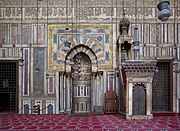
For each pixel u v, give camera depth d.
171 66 13.98
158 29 14.09
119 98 12.83
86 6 14.09
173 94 13.90
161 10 7.34
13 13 13.96
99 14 14.09
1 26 13.91
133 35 14.05
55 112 13.71
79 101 14.52
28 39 13.94
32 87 13.80
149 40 14.06
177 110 13.79
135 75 10.80
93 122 10.12
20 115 12.88
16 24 13.95
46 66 13.87
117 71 13.14
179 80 13.89
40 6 14.02
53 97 13.76
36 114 13.38
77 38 13.99
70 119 11.16
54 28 13.98
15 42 13.91
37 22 13.95
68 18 14.02
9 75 14.12
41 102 13.74
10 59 13.83
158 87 14.30
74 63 14.44
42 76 13.86
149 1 14.15
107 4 14.11
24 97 13.75
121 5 14.12
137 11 14.12
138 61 10.70
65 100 13.96
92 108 14.12
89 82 14.54
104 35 14.04
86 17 14.05
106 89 13.90
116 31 14.04
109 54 13.98
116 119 11.02
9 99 14.84
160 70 14.28
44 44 13.93
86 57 14.51
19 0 13.98
